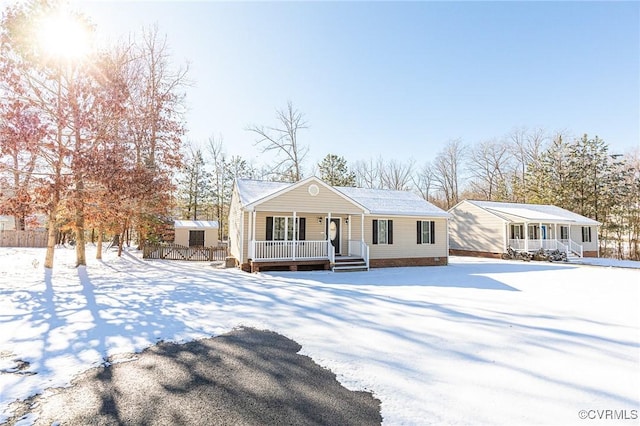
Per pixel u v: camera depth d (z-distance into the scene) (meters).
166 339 5.04
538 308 7.23
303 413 2.99
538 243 23.02
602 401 3.22
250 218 13.71
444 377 3.77
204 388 3.47
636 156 33.81
